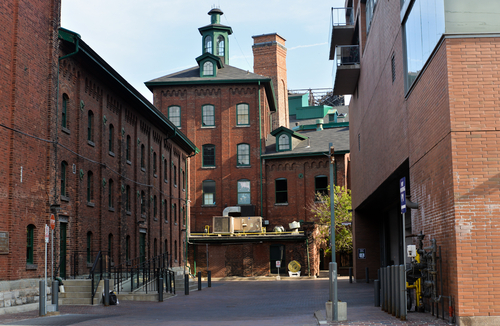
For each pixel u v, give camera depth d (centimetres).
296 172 5425
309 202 5353
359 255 3825
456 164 1289
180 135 4256
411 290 1561
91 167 2522
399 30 1866
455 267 1269
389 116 2116
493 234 1260
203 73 5556
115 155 2884
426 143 1540
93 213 2527
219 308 2002
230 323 1447
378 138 2431
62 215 2184
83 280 2119
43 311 1558
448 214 1325
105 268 2419
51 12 2123
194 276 4597
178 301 2328
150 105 3319
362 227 3856
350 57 3133
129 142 3156
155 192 3712
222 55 6078
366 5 2980
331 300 1417
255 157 5438
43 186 2016
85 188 2433
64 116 2277
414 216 1723
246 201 5394
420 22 1581
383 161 2297
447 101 1323
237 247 4581
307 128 6831
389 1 2048
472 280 1248
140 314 1733
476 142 1293
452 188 1291
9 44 1827
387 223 3672
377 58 2384
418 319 1369
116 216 2861
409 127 1762
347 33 3488
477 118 1300
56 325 1333
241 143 5459
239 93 5509
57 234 2083
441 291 1380
